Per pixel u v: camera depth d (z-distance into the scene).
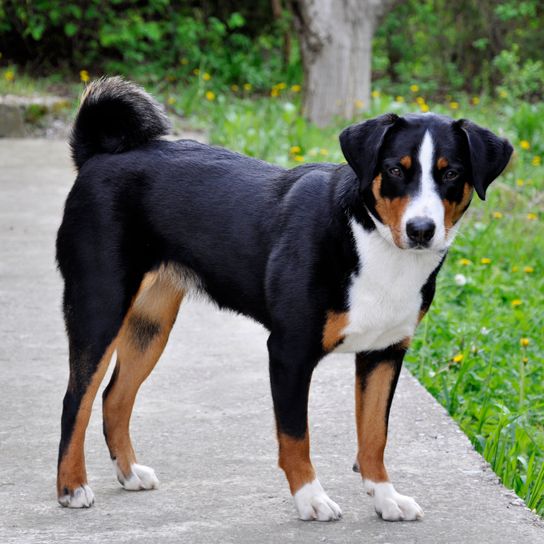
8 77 17.23
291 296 4.50
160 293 5.15
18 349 6.84
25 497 4.77
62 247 4.95
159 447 5.38
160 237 4.96
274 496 4.79
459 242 9.62
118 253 4.85
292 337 4.51
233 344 7.04
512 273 9.11
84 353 4.79
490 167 4.46
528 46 20.52
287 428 4.52
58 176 12.30
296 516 4.57
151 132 5.15
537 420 6.13
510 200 11.21
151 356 5.12
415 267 4.48
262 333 7.30
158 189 4.94
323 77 15.74
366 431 4.70
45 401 5.97
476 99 17.95
